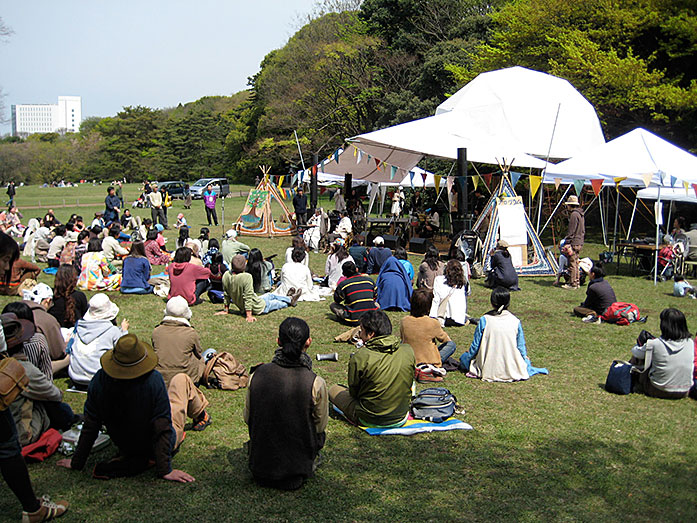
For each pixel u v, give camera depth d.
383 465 4.89
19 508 4.05
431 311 9.73
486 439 5.48
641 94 22.11
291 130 53.19
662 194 17.81
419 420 5.83
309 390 4.28
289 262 11.41
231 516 4.02
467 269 11.27
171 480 4.48
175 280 10.63
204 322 9.55
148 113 95.31
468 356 7.28
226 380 6.53
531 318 10.40
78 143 105.94
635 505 4.35
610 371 6.80
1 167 96.50
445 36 41.84
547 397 6.62
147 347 4.34
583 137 21.45
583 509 4.28
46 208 37.97
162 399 4.35
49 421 4.95
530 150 20.05
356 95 45.84
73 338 6.36
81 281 11.95
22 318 5.34
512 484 4.62
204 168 89.12
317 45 46.75
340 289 9.61
